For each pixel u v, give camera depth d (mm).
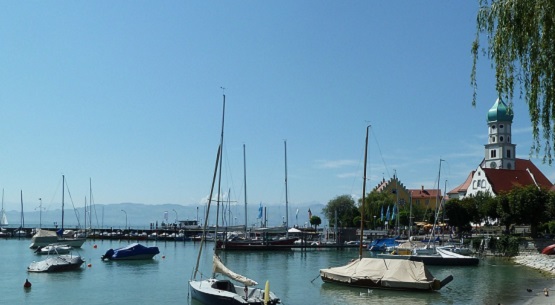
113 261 86500
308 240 125312
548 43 23859
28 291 53250
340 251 107188
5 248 118438
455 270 73062
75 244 119250
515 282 59594
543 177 179875
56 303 46469
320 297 47938
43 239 116312
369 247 107812
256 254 100438
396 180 193000
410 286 49812
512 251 89625
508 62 25141
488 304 44219
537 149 24703
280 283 57719
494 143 180625
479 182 169500
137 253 88625
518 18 24656
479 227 136250
